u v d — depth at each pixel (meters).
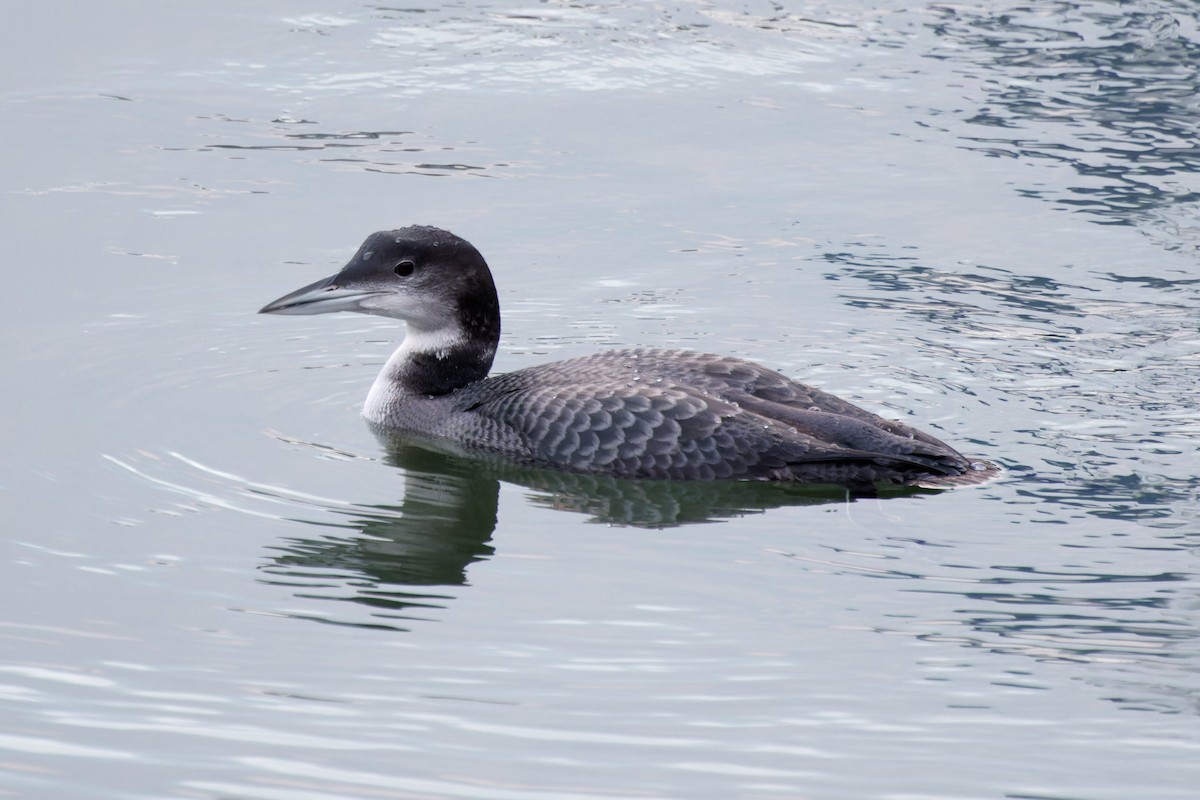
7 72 20.38
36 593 9.85
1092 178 17.83
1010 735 8.46
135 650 9.23
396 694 8.81
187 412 12.71
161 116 19.27
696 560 10.27
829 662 9.13
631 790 7.98
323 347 14.23
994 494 10.99
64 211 16.88
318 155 18.41
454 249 12.45
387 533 10.74
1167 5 22.81
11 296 14.98
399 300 12.37
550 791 7.96
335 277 12.45
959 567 10.08
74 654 9.17
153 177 17.75
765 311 14.87
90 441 12.09
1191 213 16.95
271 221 16.84
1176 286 15.32
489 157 18.44
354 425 12.58
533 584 10.02
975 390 12.99
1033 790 8.00
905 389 13.02
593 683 8.94
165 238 16.38
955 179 17.88
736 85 20.38
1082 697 8.77
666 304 15.05
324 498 11.26
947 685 8.89
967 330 14.39
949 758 8.27
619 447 11.31
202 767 8.11
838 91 20.20
